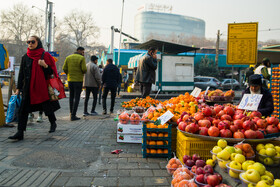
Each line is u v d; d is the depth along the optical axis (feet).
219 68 144.36
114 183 10.64
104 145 16.79
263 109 15.94
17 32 222.89
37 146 15.71
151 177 11.41
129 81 89.15
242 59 31.50
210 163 10.57
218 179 8.86
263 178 8.05
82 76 26.71
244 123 11.32
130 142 17.44
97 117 29.19
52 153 14.26
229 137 11.27
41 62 16.89
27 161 12.82
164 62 68.74
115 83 31.53
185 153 11.95
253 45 31.12
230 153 9.72
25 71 17.33
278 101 24.70
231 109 13.28
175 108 17.17
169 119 14.62
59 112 34.47
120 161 13.60
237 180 9.20
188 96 20.15
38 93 17.28
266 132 11.68
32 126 22.47
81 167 12.40
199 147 11.89
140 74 27.68
